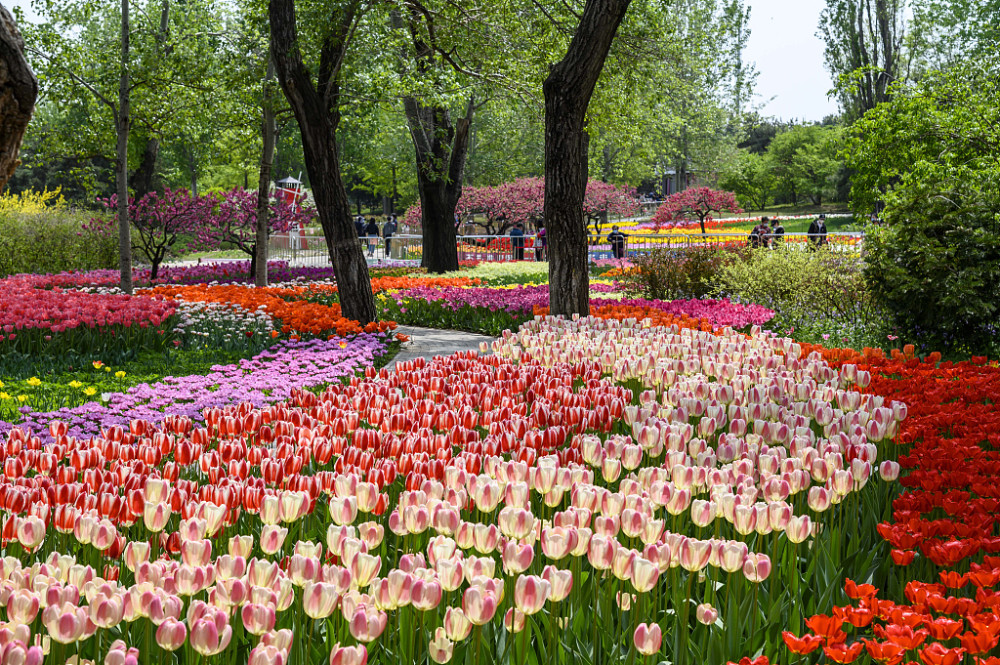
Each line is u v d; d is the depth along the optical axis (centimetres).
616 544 262
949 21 3225
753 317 1250
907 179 1543
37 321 943
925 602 260
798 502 383
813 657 278
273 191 2272
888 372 713
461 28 1517
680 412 469
